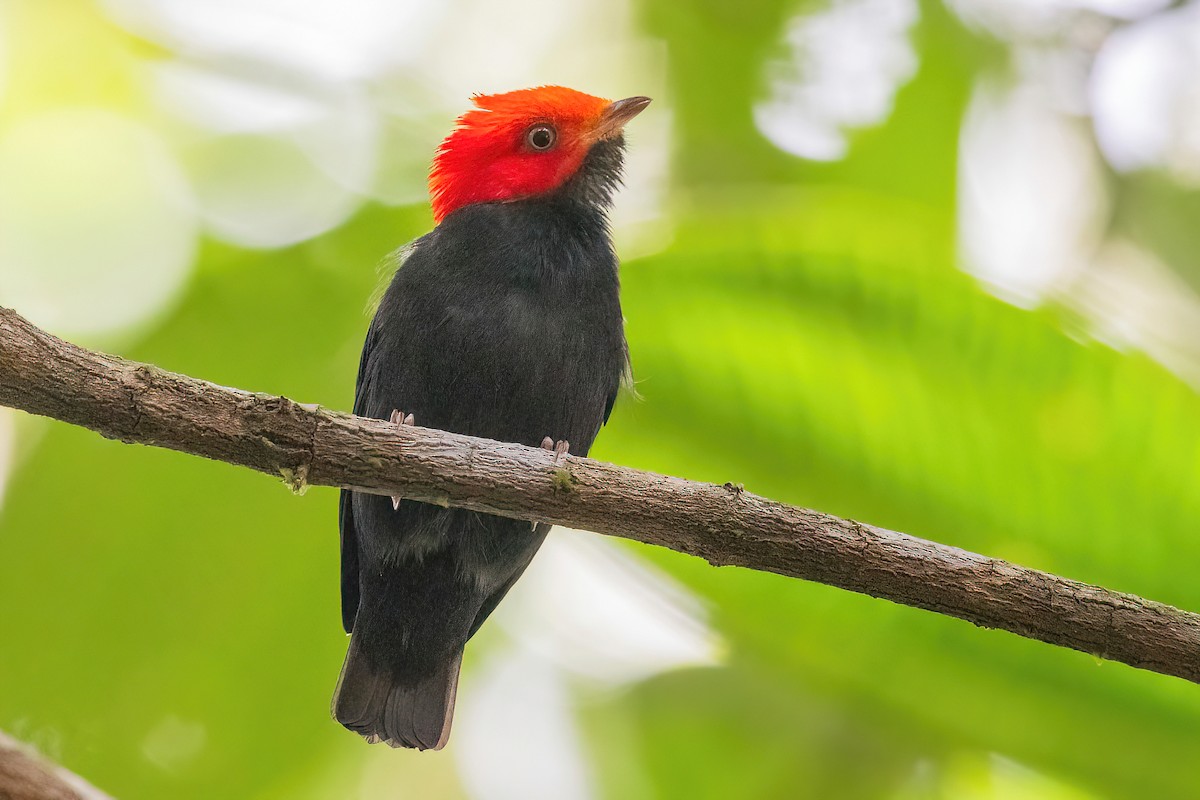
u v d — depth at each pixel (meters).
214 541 10.78
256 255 11.20
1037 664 9.32
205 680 10.83
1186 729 8.98
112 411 7.54
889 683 9.78
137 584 10.70
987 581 7.92
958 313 9.48
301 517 10.88
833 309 9.75
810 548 8.05
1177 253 16.27
